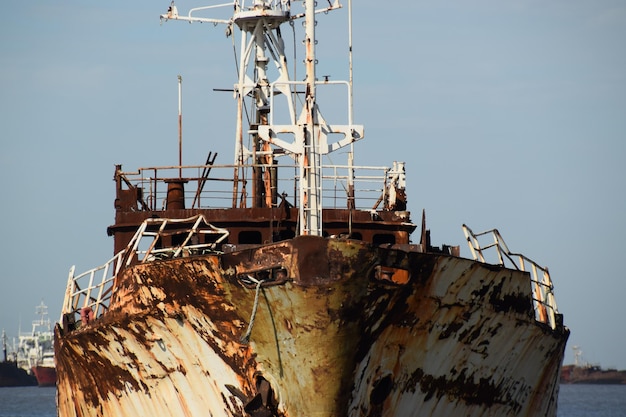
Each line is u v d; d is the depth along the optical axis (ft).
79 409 418.72
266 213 395.55
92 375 396.98
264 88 465.06
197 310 341.62
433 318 345.10
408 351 346.33
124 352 372.58
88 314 395.34
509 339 373.61
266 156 451.94
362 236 409.08
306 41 364.38
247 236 397.39
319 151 362.33
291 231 396.78
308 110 359.46
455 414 370.12
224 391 351.67
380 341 337.93
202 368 353.72
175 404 368.27
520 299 371.97
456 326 353.10
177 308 345.51
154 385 371.35
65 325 417.08
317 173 361.71
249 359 340.80
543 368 405.39
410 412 356.59
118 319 363.97
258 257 324.60
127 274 358.43
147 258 374.43
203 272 332.39
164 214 404.98
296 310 322.34
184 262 335.47
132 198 431.84
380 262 323.16
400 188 441.27
